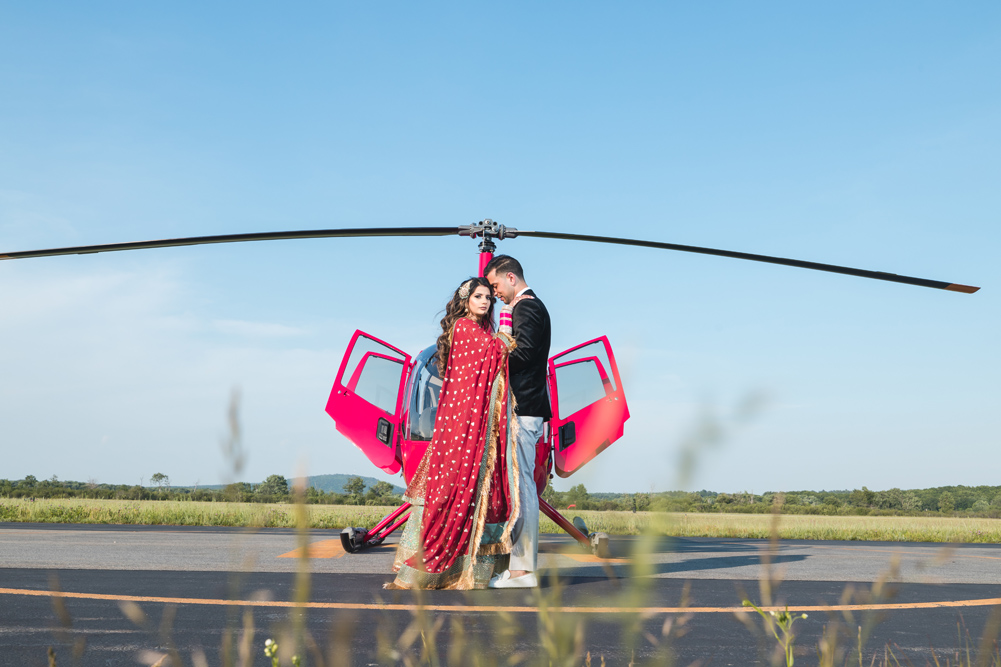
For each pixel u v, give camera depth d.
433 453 3.68
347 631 0.70
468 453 3.64
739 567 4.97
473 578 3.56
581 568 4.49
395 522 5.65
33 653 2.08
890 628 2.69
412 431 4.74
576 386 5.20
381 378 5.71
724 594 3.50
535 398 3.99
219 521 10.91
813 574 4.57
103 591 3.34
